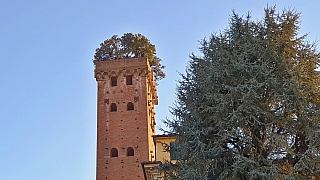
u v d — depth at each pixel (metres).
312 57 29.70
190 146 27.42
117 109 83.50
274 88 27.23
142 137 80.62
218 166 26.89
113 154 80.50
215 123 27.73
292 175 25.00
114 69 86.31
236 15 30.59
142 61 86.50
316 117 26.64
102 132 81.81
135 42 92.69
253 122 27.02
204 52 30.53
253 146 26.55
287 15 30.64
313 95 28.17
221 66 28.06
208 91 28.31
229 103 27.05
